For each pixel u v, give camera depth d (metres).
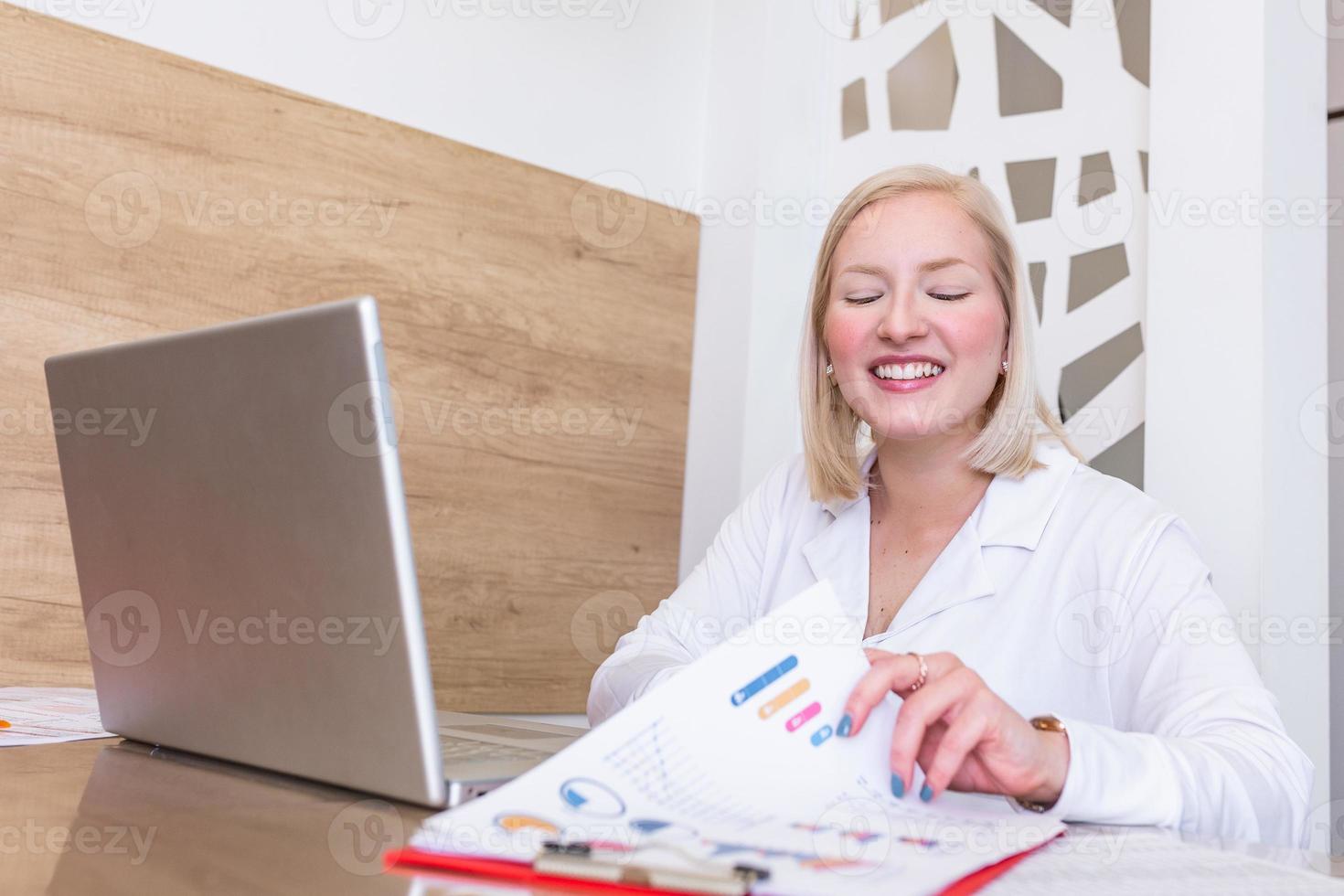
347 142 2.05
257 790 0.72
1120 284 2.00
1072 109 2.11
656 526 2.42
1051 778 0.70
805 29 2.53
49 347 1.75
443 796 0.65
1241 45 1.76
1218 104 1.78
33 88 1.75
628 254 2.42
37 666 1.72
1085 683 1.08
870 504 1.37
